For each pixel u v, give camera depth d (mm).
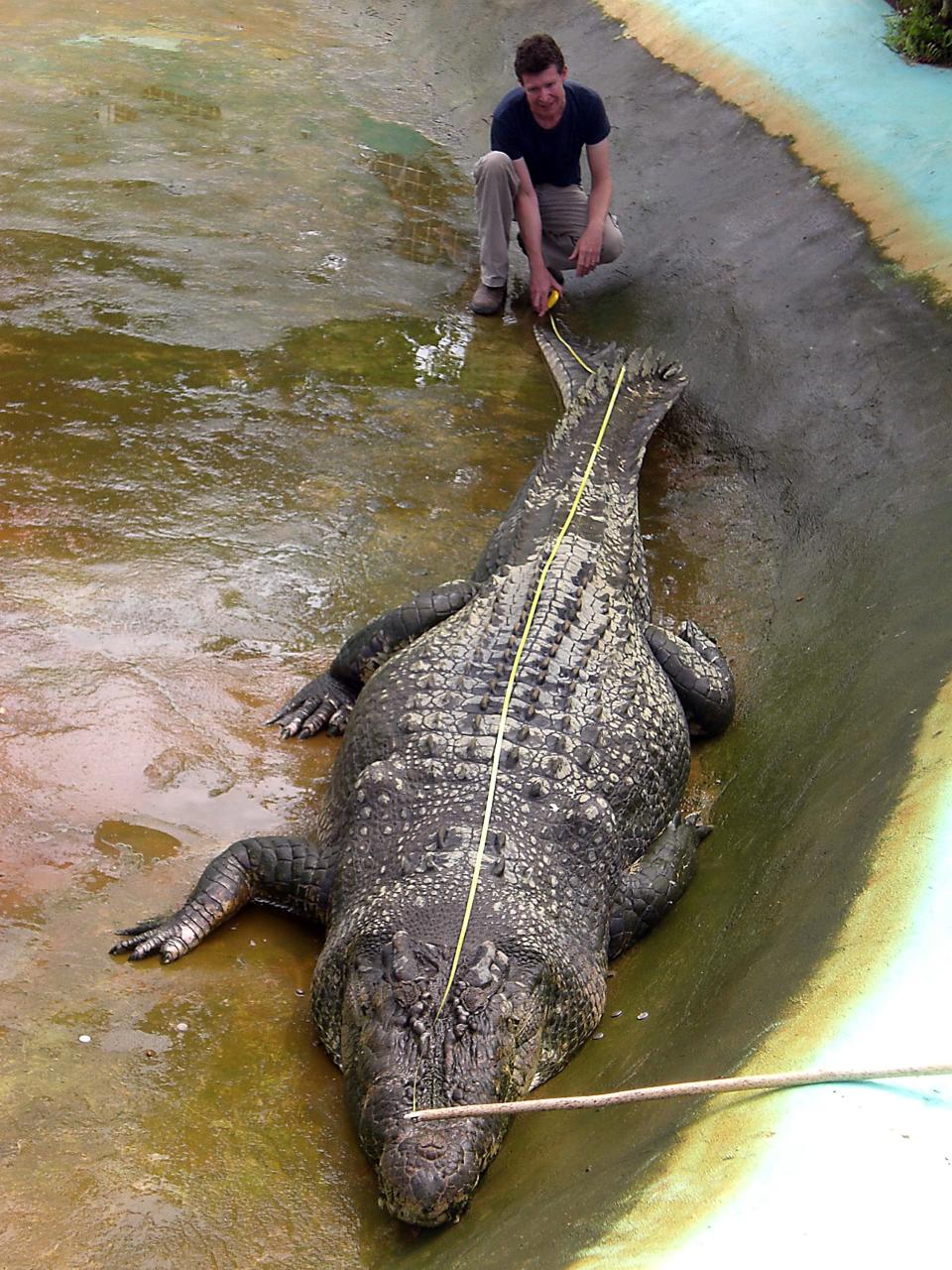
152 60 9492
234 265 7582
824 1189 3020
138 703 5520
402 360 7145
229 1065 4664
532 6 9906
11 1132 4246
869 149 7406
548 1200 3688
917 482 5945
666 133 8344
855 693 5262
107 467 6352
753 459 6629
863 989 3678
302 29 10180
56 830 5148
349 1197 4168
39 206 7836
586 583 5691
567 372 7059
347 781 5281
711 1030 4105
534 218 7387
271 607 5906
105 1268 3826
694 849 5301
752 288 7258
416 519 6328
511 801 5039
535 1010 4602
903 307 6656
